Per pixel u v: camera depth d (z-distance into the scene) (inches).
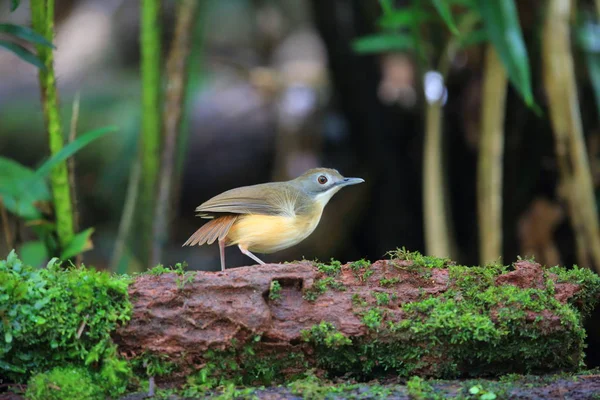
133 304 254.5
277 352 262.4
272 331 258.2
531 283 273.4
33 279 251.1
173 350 255.3
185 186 784.3
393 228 679.1
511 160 570.9
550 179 567.5
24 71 928.9
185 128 429.1
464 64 596.7
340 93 681.0
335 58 663.1
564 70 452.4
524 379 263.1
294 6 907.4
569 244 573.0
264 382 263.6
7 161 358.0
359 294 265.7
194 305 255.4
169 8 653.3
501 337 263.4
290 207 329.7
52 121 342.3
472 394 244.8
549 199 571.8
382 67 697.6
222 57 888.9
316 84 774.5
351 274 271.1
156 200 408.5
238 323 254.5
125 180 702.5
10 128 780.0
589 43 487.8
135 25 960.3
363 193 688.4
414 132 673.0
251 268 263.6
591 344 446.6
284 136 740.7
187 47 407.2
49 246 359.9
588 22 518.3
